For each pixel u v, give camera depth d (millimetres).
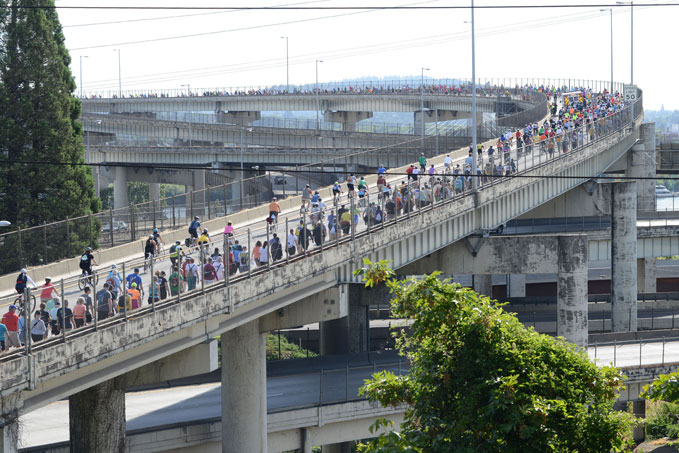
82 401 87188
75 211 152750
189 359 89625
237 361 97250
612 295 172000
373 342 176875
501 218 133500
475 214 127625
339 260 97250
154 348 77875
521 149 140125
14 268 97625
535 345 50781
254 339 97750
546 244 127625
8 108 150875
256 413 98125
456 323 50531
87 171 158750
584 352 52562
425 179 127500
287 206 132750
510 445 47719
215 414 104312
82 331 68000
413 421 52875
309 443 105438
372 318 196250
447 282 52344
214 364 93188
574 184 161750
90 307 68812
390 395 52969
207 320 82875
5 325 62656
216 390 117188
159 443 95125
